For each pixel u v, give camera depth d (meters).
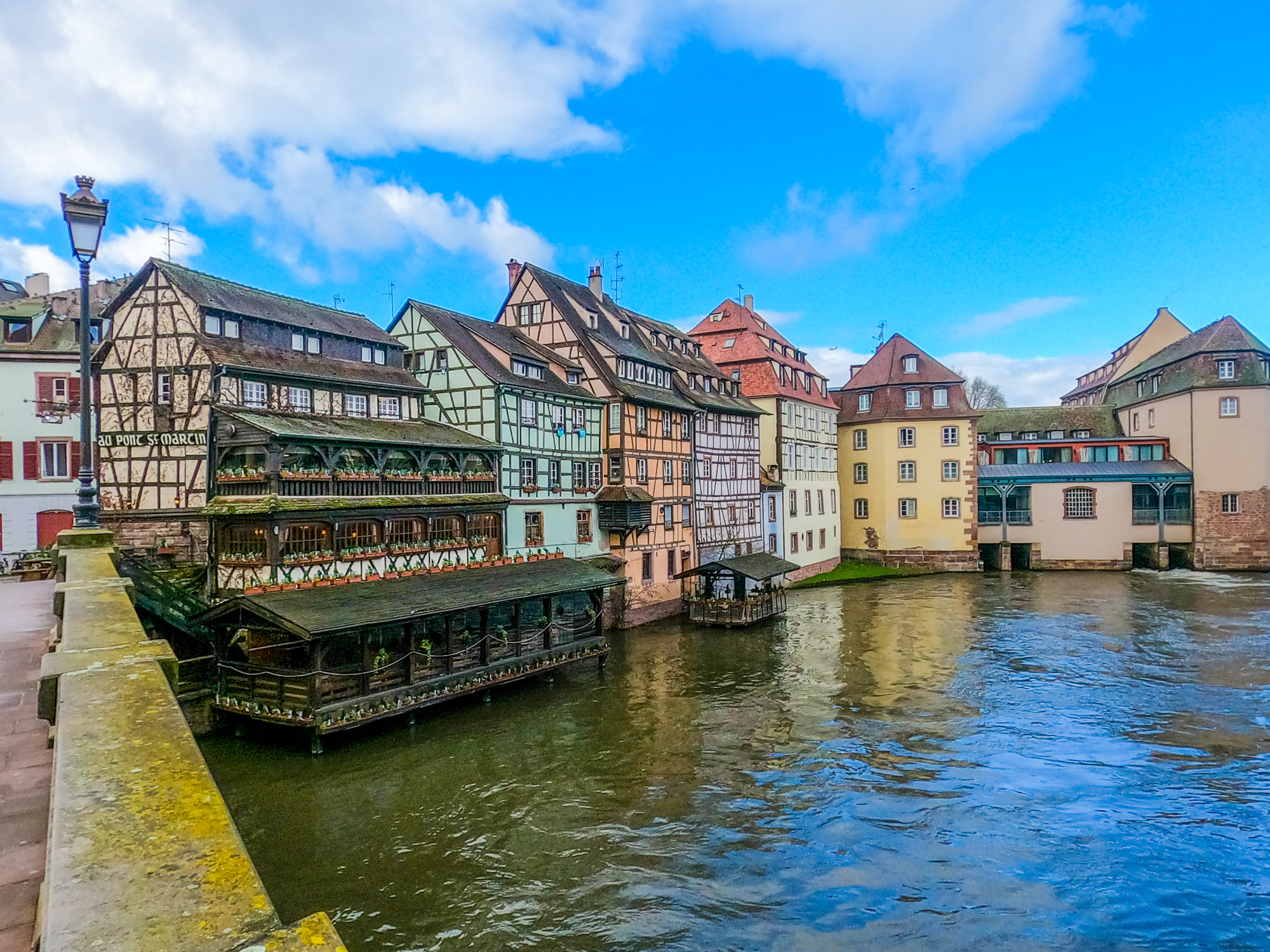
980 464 45.91
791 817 12.30
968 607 30.45
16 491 23.88
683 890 10.28
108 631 4.68
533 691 19.28
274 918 1.82
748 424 35.69
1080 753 14.75
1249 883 10.26
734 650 23.69
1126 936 9.21
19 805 3.42
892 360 45.12
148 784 2.51
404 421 22.27
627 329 31.78
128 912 1.80
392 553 18.92
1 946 2.34
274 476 16.48
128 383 18.73
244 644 16.38
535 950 9.03
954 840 11.51
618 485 26.89
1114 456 44.12
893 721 16.81
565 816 12.38
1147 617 27.47
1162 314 47.91
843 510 45.97
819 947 9.07
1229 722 16.22
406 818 12.27
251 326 19.53
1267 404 39.09
